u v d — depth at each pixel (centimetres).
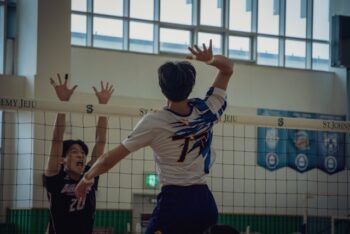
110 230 1633
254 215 1838
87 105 650
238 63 2027
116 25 1892
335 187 2009
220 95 338
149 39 1928
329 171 2012
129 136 321
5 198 1603
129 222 1678
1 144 1614
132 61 1864
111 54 1844
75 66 1802
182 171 321
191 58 345
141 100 1823
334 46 1981
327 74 2092
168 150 320
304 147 1983
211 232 293
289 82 2048
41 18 1661
